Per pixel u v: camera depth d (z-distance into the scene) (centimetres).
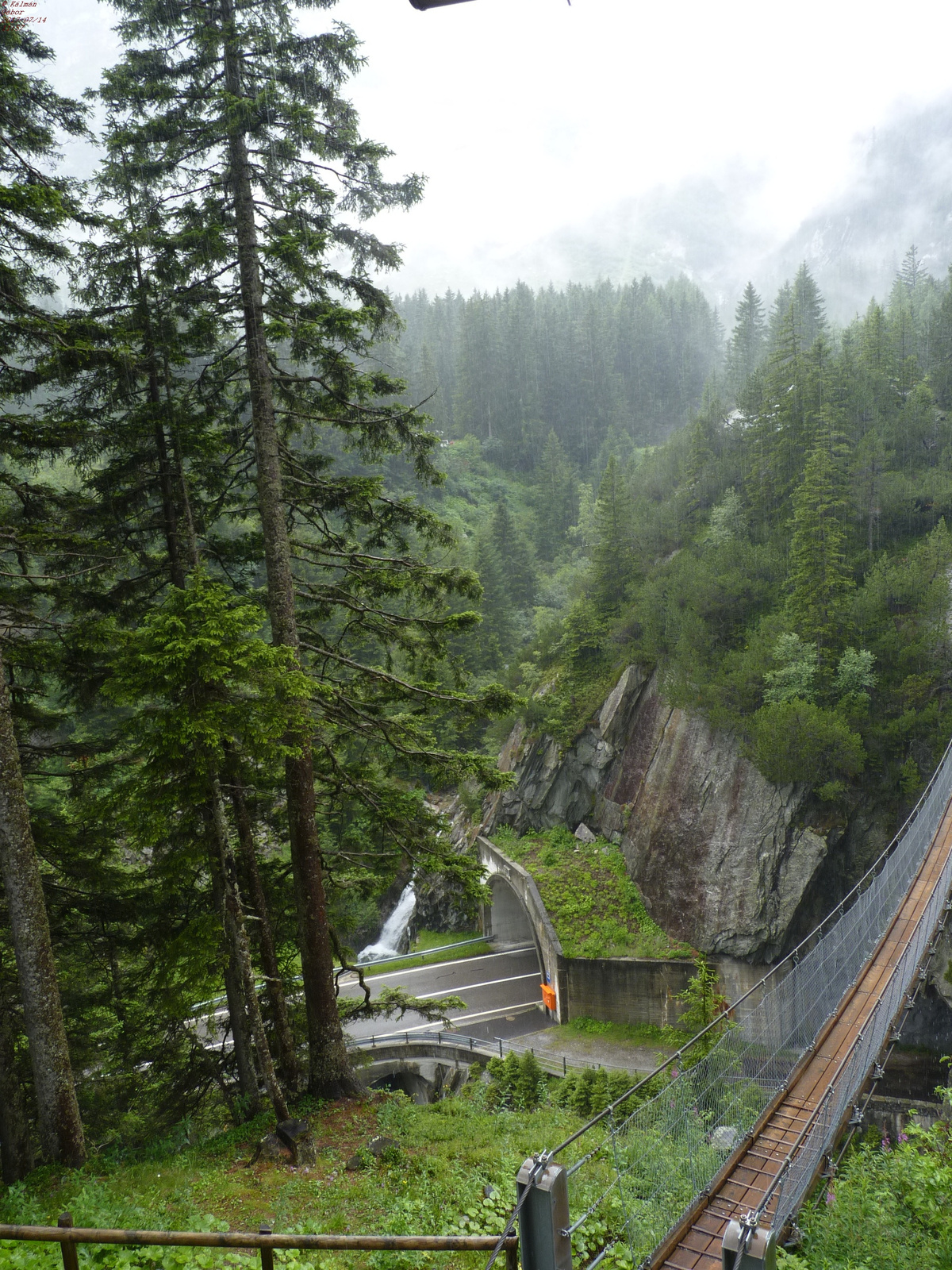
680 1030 2562
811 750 3581
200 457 1470
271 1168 1060
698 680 4159
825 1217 818
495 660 6275
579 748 4753
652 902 4025
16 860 1038
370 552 1644
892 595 3875
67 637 1267
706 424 5766
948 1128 906
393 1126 1224
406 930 5016
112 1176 1033
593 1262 702
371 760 1673
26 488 1294
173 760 1064
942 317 6244
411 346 13088
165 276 1284
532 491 10825
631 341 13350
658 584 4659
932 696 3662
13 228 1080
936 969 3003
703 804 3988
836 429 4681
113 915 1456
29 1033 1046
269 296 1455
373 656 4441
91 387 1334
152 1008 1694
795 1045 1460
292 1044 1349
